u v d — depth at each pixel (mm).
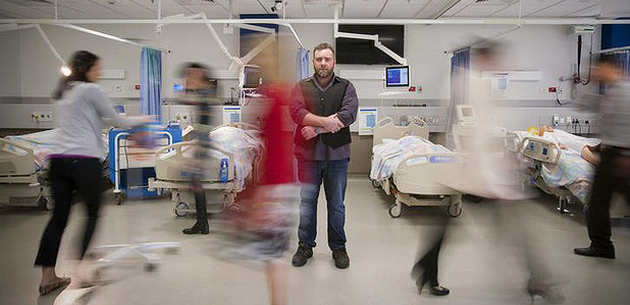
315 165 2824
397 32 7477
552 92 7434
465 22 4055
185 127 5777
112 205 4652
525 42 7398
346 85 2789
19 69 7641
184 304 2371
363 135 6375
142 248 3178
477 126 2410
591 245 3131
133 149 4695
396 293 2531
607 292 2531
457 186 2641
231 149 3982
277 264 2092
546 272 2533
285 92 2057
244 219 2098
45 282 2463
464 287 2611
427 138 5957
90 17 7371
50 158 2416
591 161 3051
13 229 3732
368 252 3232
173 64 7613
